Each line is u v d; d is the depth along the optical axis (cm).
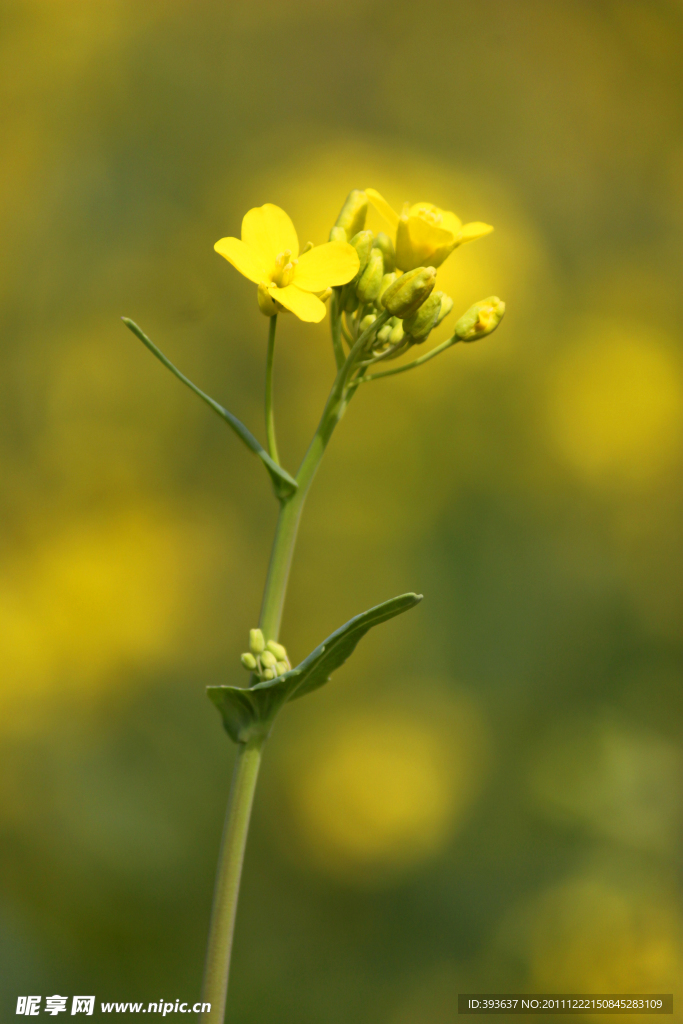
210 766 67
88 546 73
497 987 58
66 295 78
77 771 63
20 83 81
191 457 80
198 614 75
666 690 74
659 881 62
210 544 77
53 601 70
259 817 66
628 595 79
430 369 83
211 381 80
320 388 81
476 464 82
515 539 80
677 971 58
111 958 55
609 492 85
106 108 83
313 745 70
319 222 83
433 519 80
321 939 61
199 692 71
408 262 41
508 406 84
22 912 55
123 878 58
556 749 69
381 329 41
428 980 59
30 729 64
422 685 74
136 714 68
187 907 60
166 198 83
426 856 65
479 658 75
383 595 77
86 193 80
